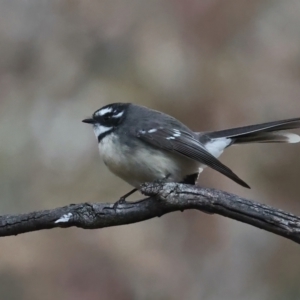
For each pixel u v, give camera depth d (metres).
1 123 12.74
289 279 12.31
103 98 12.84
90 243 11.22
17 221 7.18
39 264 10.95
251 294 12.02
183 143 8.70
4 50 13.52
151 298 11.17
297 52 13.12
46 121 12.81
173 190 7.08
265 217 6.80
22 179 12.23
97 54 13.38
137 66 12.95
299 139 9.29
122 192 12.08
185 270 11.62
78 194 12.09
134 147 8.69
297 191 12.12
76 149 12.49
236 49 13.08
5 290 10.77
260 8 13.30
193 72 12.74
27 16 13.86
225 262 12.02
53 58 13.50
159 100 12.60
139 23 13.34
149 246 11.51
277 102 12.64
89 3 13.58
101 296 10.96
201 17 13.05
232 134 9.38
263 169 12.17
